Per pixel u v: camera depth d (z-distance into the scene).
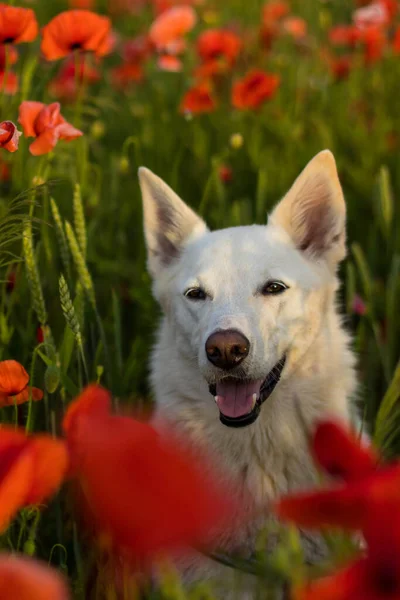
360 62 7.33
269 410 3.42
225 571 2.94
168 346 3.75
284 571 1.35
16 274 3.65
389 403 2.61
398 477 0.76
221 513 0.56
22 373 2.49
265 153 6.39
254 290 3.38
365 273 4.05
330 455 0.87
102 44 4.11
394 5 7.31
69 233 3.41
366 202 5.73
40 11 9.58
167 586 1.31
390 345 4.11
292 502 0.75
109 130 7.01
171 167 6.12
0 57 4.30
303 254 3.77
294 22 7.79
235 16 9.94
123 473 0.57
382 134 6.58
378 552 0.76
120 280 4.91
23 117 3.30
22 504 0.81
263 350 3.19
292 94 7.43
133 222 5.47
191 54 7.96
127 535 0.56
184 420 3.60
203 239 3.77
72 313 2.87
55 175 4.94
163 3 9.36
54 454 0.74
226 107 6.96
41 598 0.61
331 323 3.71
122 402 3.49
